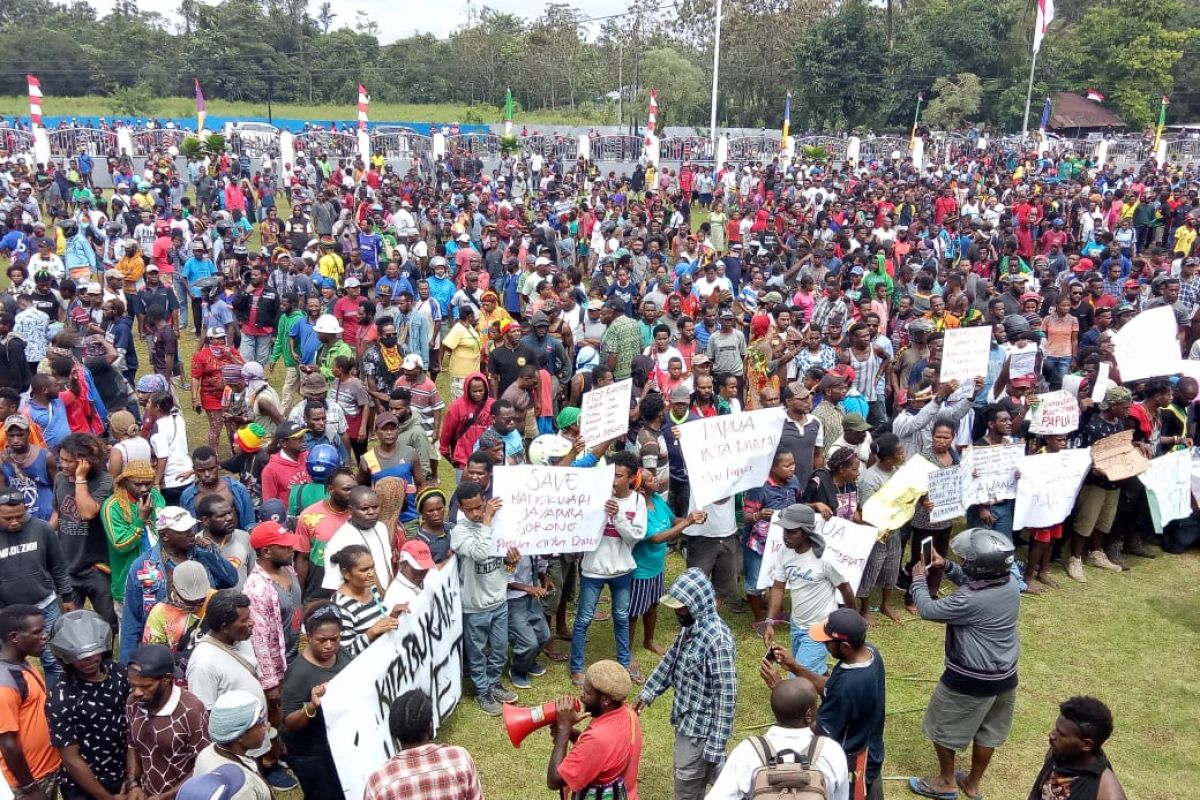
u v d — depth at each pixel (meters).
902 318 14.64
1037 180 38.75
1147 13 72.81
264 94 86.75
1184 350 13.84
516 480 7.48
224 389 11.42
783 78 71.06
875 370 12.19
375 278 16.88
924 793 6.81
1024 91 67.38
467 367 12.54
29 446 8.18
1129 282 16.95
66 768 5.25
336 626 5.62
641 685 8.04
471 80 85.25
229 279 15.28
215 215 24.12
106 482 7.54
